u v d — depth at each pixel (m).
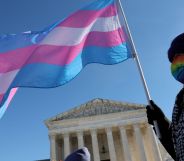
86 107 87.75
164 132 8.33
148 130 83.25
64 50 15.75
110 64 15.70
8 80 14.97
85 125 83.69
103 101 88.50
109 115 84.56
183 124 5.39
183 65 5.96
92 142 81.62
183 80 6.02
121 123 83.38
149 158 86.56
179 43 6.03
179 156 5.48
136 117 83.88
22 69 15.16
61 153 87.25
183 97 5.71
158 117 8.63
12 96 15.47
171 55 6.19
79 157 6.58
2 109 14.75
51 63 15.30
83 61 15.94
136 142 82.81
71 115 86.25
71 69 15.34
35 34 16.45
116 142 91.62
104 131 87.12
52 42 15.91
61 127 83.44
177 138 5.56
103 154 90.62
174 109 5.87
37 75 14.93
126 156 78.81
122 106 87.06
